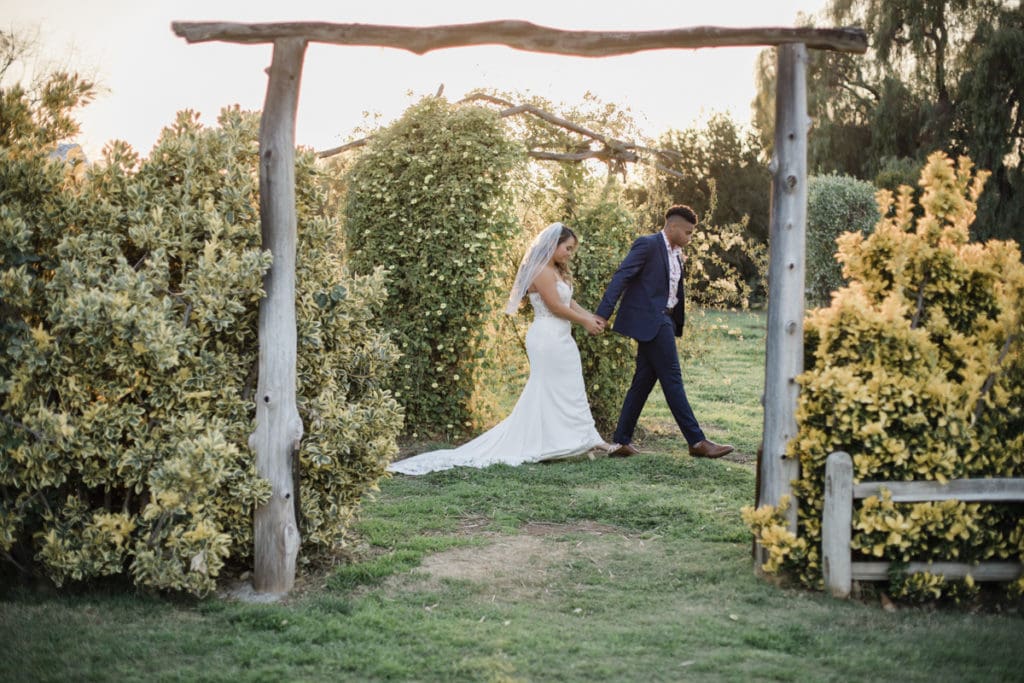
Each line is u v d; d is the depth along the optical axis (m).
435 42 4.11
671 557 4.79
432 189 7.68
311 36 4.11
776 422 4.25
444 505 5.77
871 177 22.98
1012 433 4.25
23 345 4.09
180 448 3.95
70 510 4.20
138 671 3.35
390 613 3.97
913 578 4.09
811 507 4.25
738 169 27.33
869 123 23.45
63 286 4.18
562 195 8.49
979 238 21.42
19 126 4.65
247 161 4.73
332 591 4.29
